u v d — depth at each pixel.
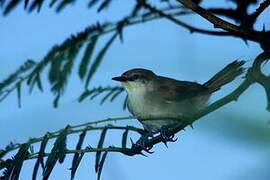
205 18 6.38
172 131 7.25
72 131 6.21
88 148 6.19
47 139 6.23
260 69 4.23
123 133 6.45
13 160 6.26
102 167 6.19
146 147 7.53
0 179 6.32
